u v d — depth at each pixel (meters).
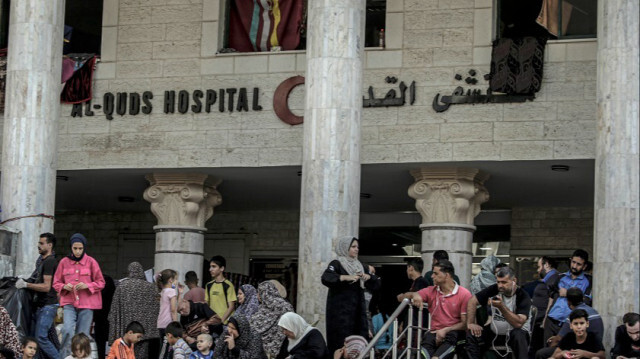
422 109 23.89
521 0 23.81
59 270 19.19
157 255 25.95
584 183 25.39
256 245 30.77
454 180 24.39
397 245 30.36
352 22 20.97
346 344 17.62
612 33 20.22
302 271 20.45
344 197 20.55
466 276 24.61
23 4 21.91
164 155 24.98
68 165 25.41
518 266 28.61
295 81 24.44
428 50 23.98
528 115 23.34
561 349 17.44
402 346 20.44
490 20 23.72
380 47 24.22
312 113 20.84
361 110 21.06
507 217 29.06
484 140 23.52
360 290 18.33
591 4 23.44
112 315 19.80
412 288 19.41
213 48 24.97
